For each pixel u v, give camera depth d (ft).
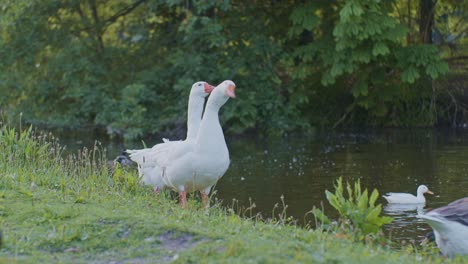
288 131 82.07
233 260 19.45
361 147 66.64
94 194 29.73
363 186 46.83
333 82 76.59
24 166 35.35
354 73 81.92
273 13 85.61
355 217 26.20
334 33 69.26
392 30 70.79
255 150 66.44
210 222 25.88
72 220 24.39
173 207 29.73
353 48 72.95
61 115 82.38
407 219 37.42
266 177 50.19
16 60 82.07
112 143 74.13
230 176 50.83
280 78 87.25
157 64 84.99
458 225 25.29
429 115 83.66
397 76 83.56
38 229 23.62
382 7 70.95
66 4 82.12
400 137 74.23
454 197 42.96
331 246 22.40
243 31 82.74
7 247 21.63
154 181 34.96
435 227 25.71
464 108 84.07
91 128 83.10
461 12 86.33
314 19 76.59
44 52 84.38
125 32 87.51
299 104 84.23
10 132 38.78
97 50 85.05
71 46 82.07
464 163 55.06
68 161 44.14
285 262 19.15
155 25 85.92
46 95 82.64
